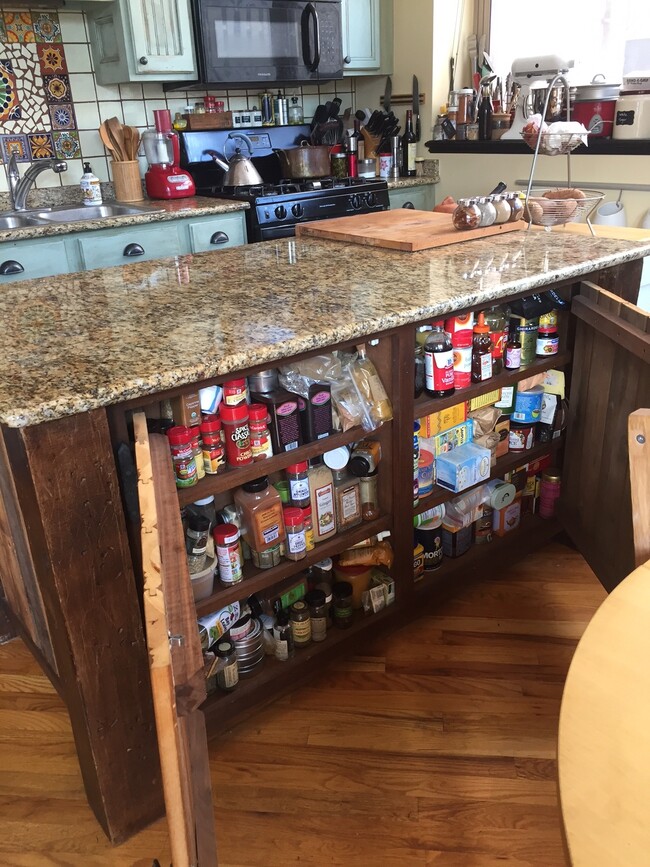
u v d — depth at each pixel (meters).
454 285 1.66
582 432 2.00
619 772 0.63
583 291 1.94
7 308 1.62
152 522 0.76
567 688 0.72
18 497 1.18
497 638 1.91
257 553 1.59
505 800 1.46
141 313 1.54
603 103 3.05
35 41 3.18
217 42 3.27
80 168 3.46
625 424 1.74
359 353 1.66
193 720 0.59
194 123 3.61
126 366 1.21
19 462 1.12
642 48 3.30
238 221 3.27
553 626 1.95
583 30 3.50
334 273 1.82
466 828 1.41
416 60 3.85
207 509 1.56
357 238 2.17
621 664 0.74
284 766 1.56
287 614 1.71
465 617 1.99
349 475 1.76
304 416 1.55
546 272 1.73
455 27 3.81
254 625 1.66
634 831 0.58
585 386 1.97
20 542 1.44
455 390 1.83
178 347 1.30
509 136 3.56
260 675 1.65
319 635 1.74
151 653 0.54
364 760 1.57
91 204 3.35
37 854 1.39
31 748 1.64
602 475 1.89
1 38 3.10
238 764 1.57
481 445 1.99
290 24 3.48
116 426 1.20
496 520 2.14
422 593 1.93
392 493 1.76
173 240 3.11
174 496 0.91
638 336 1.57
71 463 1.12
